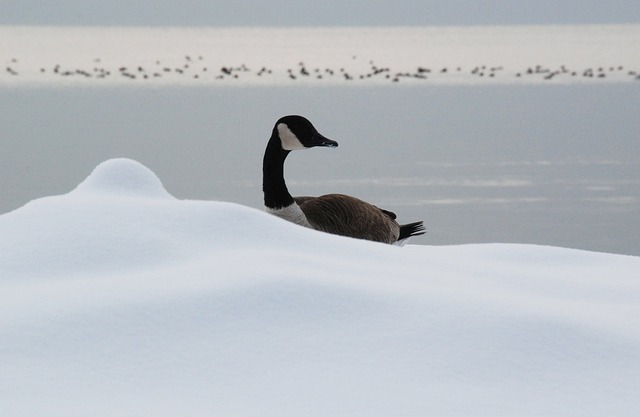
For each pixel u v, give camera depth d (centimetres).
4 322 609
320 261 738
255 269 678
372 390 559
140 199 830
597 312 711
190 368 573
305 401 545
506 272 839
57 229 746
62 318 612
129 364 574
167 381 561
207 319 617
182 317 617
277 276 662
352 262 768
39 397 536
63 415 517
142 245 727
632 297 791
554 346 629
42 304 632
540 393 577
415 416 538
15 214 782
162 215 780
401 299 664
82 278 683
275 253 735
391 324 631
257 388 556
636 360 625
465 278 783
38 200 820
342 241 836
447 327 632
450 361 597
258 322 618
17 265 700
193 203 811
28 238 736
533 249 993
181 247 732
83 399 536
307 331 614
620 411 563
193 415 522
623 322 688
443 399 557
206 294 639
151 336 600
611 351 632
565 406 564
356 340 609
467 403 555
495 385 580
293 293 647
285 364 580
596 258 968
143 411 525
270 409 534
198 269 685
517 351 616
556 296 775
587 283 829
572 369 607
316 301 643
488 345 617
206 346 593
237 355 586
